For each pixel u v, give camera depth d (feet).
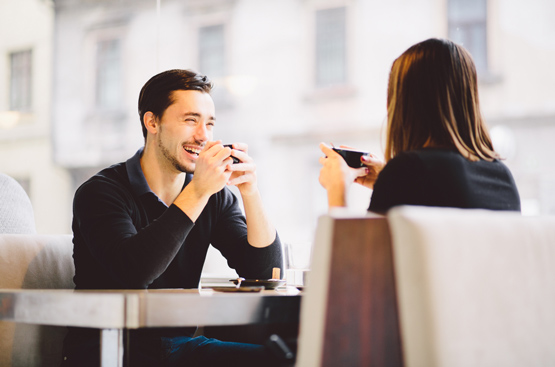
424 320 2.66
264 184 77.41
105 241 4.36
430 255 2.68
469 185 3.65
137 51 78.59
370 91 74.08
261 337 5.19
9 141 80.79
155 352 4.61
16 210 6.12
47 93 80.28
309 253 4.64
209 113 5.10
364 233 2.81
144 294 3.07
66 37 80.69
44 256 5.30
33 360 5.00
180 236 4.25
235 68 77.36
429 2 69.82
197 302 3.20
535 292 3.01
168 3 78.13
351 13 74.28
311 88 76.07
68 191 78.95
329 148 4.44
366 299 2.79
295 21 76.74
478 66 66.13
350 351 2.75
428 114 3.91
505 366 2.85
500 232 2.93
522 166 62.44
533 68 64.28
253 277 5.21
